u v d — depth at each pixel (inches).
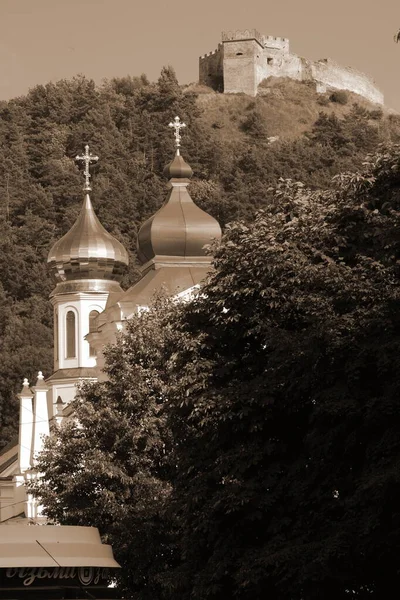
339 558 2230.6
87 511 3607.3
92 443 3754.9
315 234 2632.9
